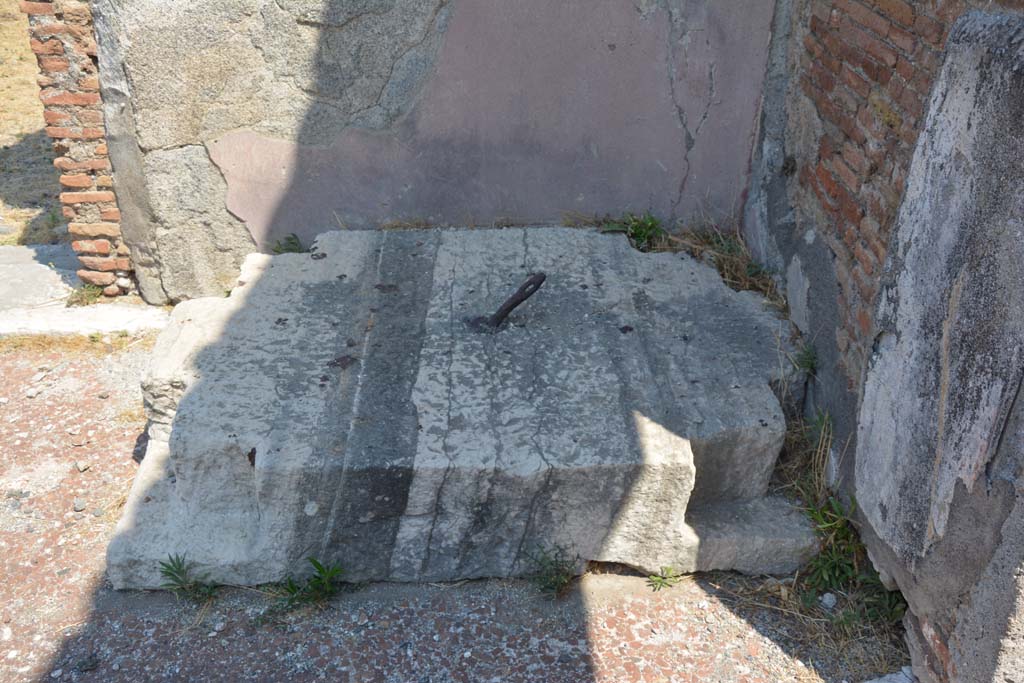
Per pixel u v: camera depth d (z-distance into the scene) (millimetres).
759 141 4070
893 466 2623
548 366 3168
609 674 2652
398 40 3850
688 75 3963
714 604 2893
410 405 2979
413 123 4012
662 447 2828
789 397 3293
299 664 2656
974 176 2242
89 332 4102
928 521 2434
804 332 3391
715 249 3990
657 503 2830
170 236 4156
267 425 2879
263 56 3828
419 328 3332
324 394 3020
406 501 2781
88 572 2975
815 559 2936
